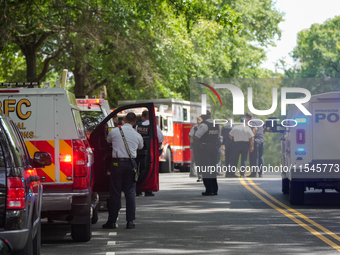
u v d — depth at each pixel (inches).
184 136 3831.2
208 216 1482.5
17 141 761.6
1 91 1067.3
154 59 3880.4
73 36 3516.2
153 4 3016.7
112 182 1290.6
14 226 685.9
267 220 1395.2
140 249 1038.4
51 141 1056.8
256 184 2493.8
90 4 3321.9
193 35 4190.5
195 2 2938.0
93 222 1391.5
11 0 2640.3
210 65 4788.4
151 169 1318.9
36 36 3688.5
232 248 1037.2
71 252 1015.0
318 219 1403.8
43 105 1067.3
